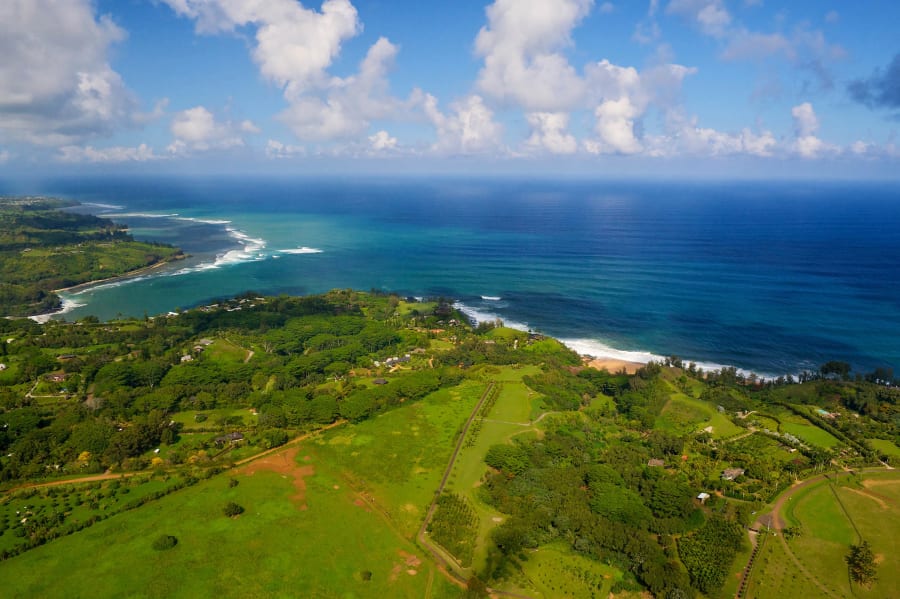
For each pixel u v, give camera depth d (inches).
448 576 3649.1
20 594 3383.4
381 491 4574.3
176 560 3703.3
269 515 4224.9
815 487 4677.7
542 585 3597.4
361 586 3523.6
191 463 4945.9
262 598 3390.7
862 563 3681.1
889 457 5073.8
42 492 4453.7
